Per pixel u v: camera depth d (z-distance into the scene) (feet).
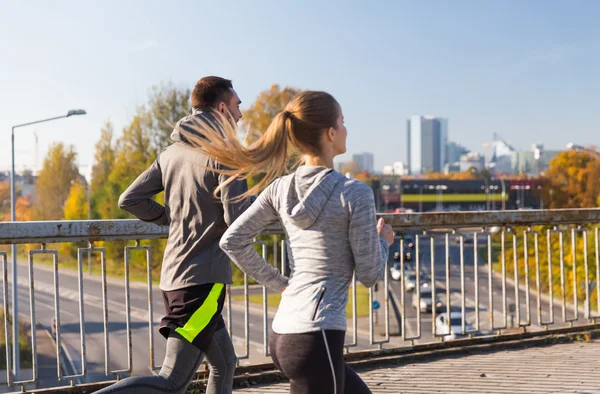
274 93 167.53
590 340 18.08
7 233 12.37
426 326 106.42
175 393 9.21
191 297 9.40
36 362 12.87
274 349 7.58
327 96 7.80
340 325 7.30
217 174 9.27
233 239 7.80
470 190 442.50
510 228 17.67
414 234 16.43
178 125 9.71
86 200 194.90
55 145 230.48
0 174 398.83
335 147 7.82
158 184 10.12
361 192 7.39
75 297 149.79
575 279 18.84
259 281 8.07
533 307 92.27
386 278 16.22
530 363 15.57
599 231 19.21
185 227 9.56
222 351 10.26
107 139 193.47
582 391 13.19
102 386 13.34
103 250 13.25
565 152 328.70
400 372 15.03
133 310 132.36
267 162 7.82
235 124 8.23
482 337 17.22
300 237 7.52
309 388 7.27
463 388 13.61
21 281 166.91
